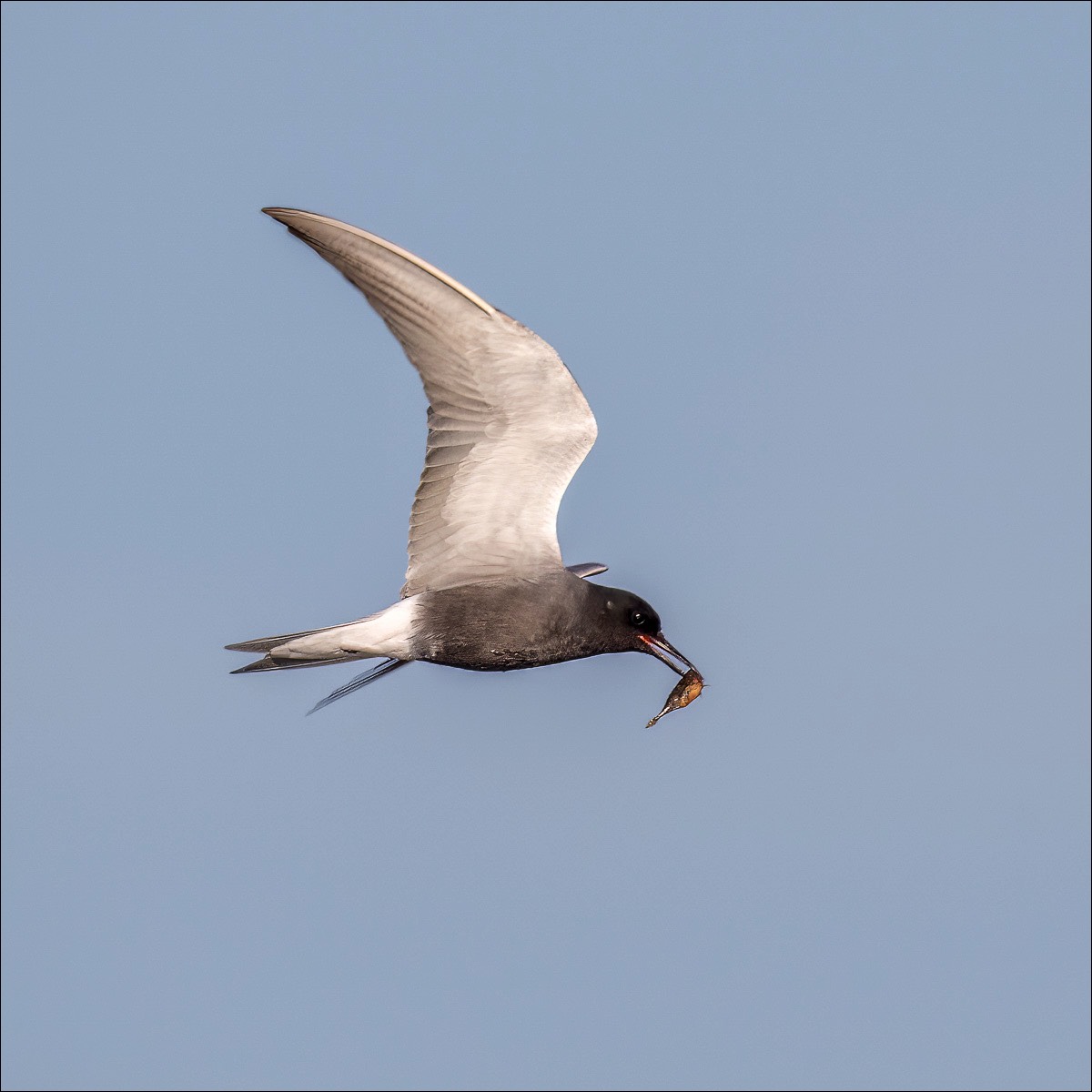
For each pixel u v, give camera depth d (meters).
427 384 14.85
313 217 14.63
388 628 15.27
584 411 14.81
